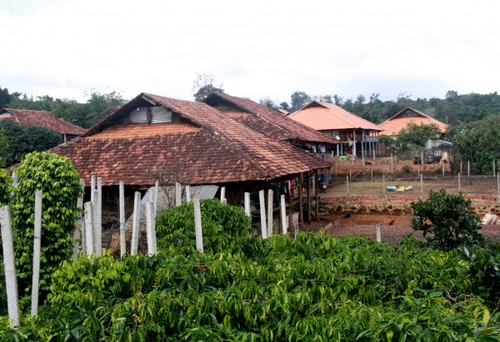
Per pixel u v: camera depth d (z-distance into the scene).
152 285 5.71
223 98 30.19
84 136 21.23
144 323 4.86
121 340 4.61
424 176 34.16
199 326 4.80
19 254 8.83
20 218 8.86
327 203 24.78
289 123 32.34
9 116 39.75
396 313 4.67
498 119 35.19
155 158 18.20
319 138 32.00
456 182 30.23
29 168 9.07
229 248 7.87
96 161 18.77
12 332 4.68
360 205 24.38
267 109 34.09
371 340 4.36
